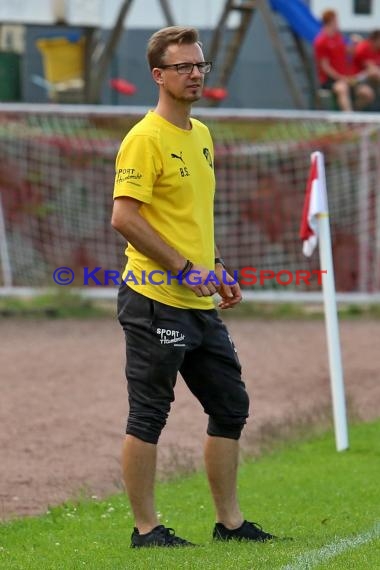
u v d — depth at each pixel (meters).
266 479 27.55
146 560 19.17
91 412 35.97
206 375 21.06
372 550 19.62
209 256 21.08
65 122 58.06
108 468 29.33
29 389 39.31
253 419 34.94
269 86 74.00
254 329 52.19
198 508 24.83
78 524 23.55
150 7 73.25
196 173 20.91
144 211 20.72
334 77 68.69
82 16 65.00
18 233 57.78
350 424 33.75
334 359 30.98
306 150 57.19
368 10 76.56
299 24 68.94
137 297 20.59
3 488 27.41
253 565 18.52
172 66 20.39
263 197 57.34
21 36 70.69
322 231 31.17
